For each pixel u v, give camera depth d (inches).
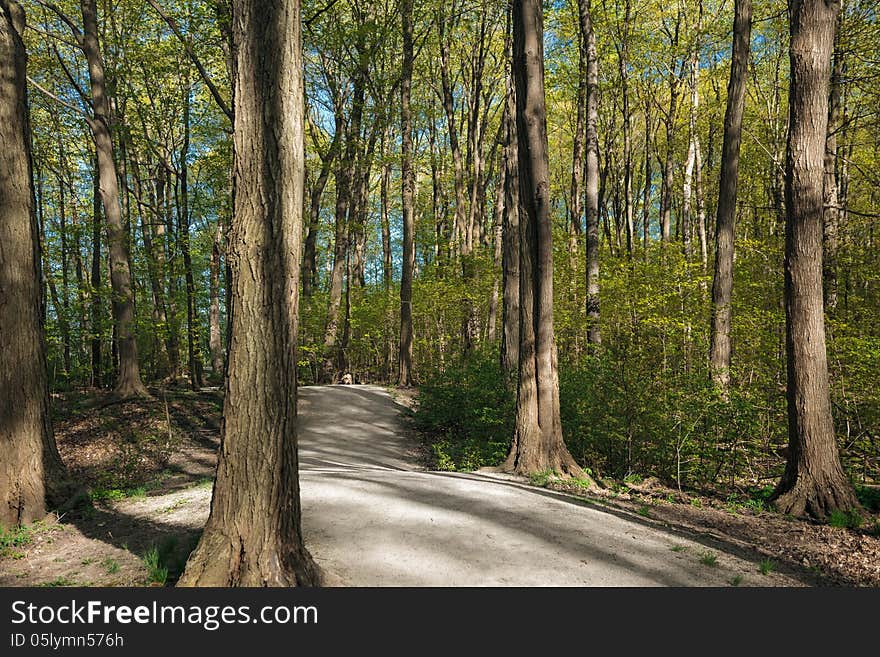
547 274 353.1
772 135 731.4
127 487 405.7
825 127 297.7
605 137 1019.9
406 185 855.1
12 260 274.8
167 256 639.1
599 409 382.9
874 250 513.0
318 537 215.0
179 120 885.8
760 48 840.3
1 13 277.9
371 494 276.4
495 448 433.7
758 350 442.6
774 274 571.2
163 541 221.8
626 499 317.4
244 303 156.1
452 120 1021.8
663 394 359.3
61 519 272.8
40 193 891.4
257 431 155.3
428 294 958.4
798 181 299.0
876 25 520.7
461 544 214.5
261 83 157.4
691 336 422.3
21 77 285.0
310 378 1143.0
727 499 326.6
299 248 164.2
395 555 201.5
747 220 973.8
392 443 546.6
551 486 323.3
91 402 617.3
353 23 878.4
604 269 644.7
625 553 217.2
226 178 711.7
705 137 981.2
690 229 834.2
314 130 1076.5
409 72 844.6
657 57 880.3
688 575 203.5
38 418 278.7
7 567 216.5
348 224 912.3
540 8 354.9
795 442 301.9
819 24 293.0
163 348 661.3
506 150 636.1
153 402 619.5
